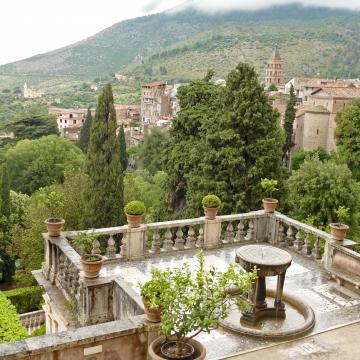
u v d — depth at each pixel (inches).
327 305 453.4
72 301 442.0
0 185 1724.9
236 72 1295.5
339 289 490.3
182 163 1386.6
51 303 466.6
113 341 302.0
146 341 311.0
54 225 501.0
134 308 367.2
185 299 279.1
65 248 469.7
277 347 374.3
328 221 1417.3
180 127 1461.6
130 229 539.5
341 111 2437.3
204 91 1446.9
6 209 1721.2
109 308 409.7
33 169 2586.1
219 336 386.6
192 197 1283.2
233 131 1252.5
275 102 4106.8
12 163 2640.3
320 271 538.3
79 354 293.6
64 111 5964.6
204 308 281.9
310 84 4532.5
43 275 517.7
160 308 301.3
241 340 382.3
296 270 539.2
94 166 1483.8
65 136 4817.9
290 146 3041.3
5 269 1718.8
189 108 1438.2
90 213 1453.0
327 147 3277.6
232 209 1232.8
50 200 1159.0
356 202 1428.4
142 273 507.5
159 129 3388.3
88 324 403.2
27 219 1481.3
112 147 1485.0
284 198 1299.2
